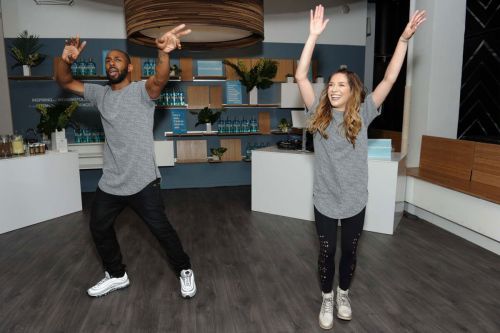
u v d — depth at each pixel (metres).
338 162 1.96
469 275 2.92
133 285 2.76
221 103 6.11
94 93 2.26
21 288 2.72
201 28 2.04
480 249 3.46
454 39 4.59
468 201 3.60
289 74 6.05
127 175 2.20
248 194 5.80
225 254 3.36
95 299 2.56
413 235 3.85
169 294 2.62
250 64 6.06
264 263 3.16
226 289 2.70
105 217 2.34
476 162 3.98
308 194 4.29
